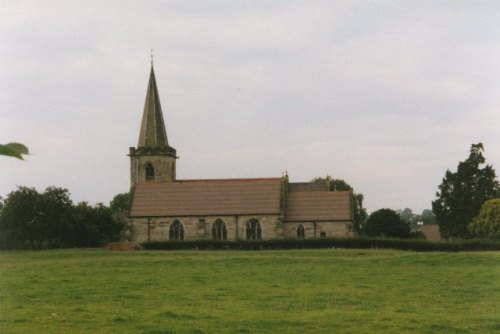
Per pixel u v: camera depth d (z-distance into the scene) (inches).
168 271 2278.5
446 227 5290.4
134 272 2252.7
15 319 1237.7
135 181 5029.5
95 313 1326.3
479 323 1210.6
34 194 4384.8
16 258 3132.4
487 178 5246.1
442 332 1130.0
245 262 2603.3
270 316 1293.1
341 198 4424.2
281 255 2942.9
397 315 1307.8
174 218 4424.2
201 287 1795.0
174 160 5128.0
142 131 5157.5
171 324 1193.4
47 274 2188.7
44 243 4680.1
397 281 1936.5
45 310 1371.8
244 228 4360.2
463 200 5231.3
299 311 1369.3
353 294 1643.7
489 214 4658.0
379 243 3484.3
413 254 2773.1
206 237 4379.9
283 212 4372.5
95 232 4677.7
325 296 1604.3
